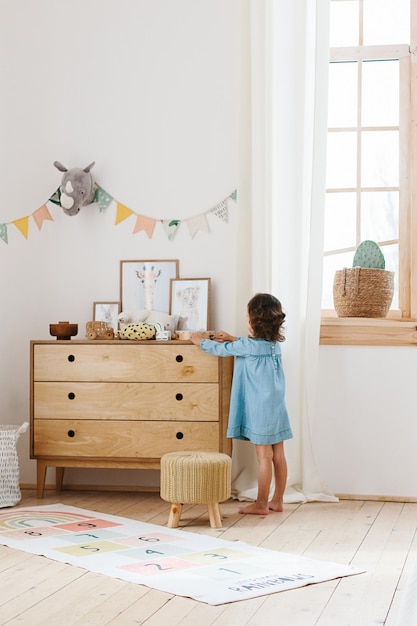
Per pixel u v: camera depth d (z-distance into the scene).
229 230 4.06
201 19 4.11
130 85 4.17
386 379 3.89
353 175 4.17
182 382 3.72
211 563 2.67
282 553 2.81
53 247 4.21
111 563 2.66
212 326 4.06
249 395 3.61
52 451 3.86
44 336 4.22
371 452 3.90
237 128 4.06
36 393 3.88
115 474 4.13
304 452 3.83
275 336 3.62
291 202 3.84
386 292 3.96
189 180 4.11
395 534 3.15
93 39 4.20
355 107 4.18
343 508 3.67
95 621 2.13
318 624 2.11
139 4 4.17
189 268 4.10
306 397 3.83
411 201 4.07
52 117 4.23
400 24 4.16
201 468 3.17
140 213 4.15
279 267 3.86
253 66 3.90
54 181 4.22
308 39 3.88
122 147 4.17
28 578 2.52
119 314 4.04
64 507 3.65
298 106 3.84
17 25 4.24
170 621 2.13
